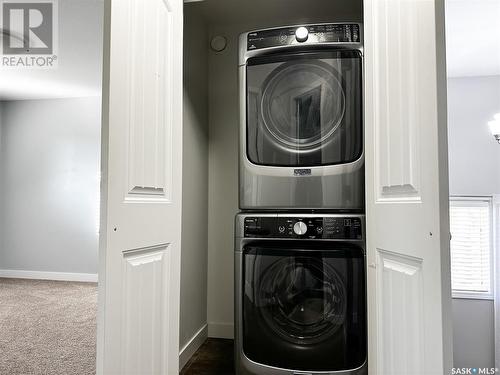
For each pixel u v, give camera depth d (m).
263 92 1.62
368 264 1.21
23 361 2.13
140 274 1.05
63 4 2.32
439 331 0.79
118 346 0.93
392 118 1.04
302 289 1.49
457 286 2.71
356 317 1.42
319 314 1.47
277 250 1.52
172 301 1.25
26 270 4.64
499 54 2.34
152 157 1.13
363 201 1.49
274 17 2.33
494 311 2.63
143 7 1.09
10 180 4.70
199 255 2.22
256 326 1.53
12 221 4.68
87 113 4.54
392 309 1.04
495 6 1.78
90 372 1.98
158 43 1.19
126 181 0.98
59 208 4.58
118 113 0.95
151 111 1.13
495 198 2.65
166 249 1.21
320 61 1.56
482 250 2.68
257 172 1.59
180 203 1.32
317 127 1.55
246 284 1.56
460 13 1.84
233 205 2.39
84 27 2.65
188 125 2.04
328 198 1.51
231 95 2.43
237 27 2.43
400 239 0.98
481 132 2.70
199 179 2.23
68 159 4.57
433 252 0.81
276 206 1.56
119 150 0.95
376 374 1.14
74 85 4.05
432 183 0.82
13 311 3.21
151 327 1.11
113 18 0.93
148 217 1.09
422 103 0.87
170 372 1.22
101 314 0.88
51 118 4.62
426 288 0.85
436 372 0.80
